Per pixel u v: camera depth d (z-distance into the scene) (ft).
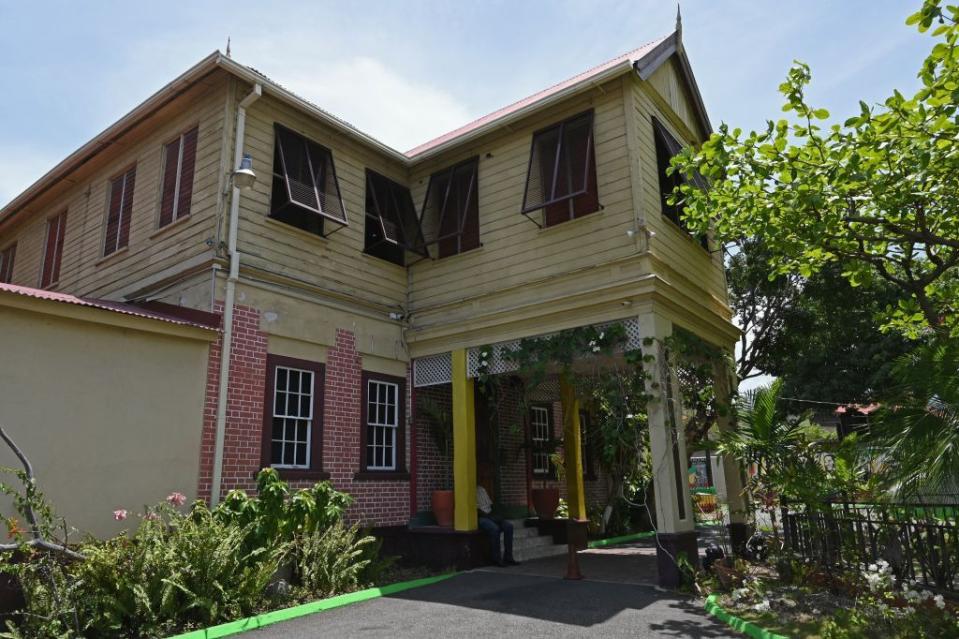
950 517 23.16
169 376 27.66
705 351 35.76
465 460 35.45
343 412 35.17
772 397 27.61
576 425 42.75
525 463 46.42
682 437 29.53
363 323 37.50
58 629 19.24
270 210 33.88
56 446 23.62
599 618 22.15
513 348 35.14
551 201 33.60
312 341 34.27
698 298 37.04
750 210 27.71
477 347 36.55
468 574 32.09
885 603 20.17
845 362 57.21
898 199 25.46
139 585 20.02
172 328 27.76
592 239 33.14
